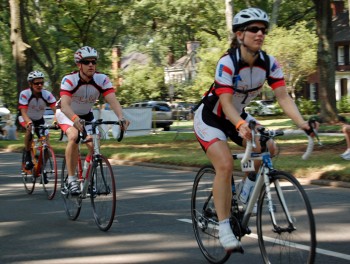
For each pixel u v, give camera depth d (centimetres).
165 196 1986
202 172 1153
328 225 1412
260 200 996
